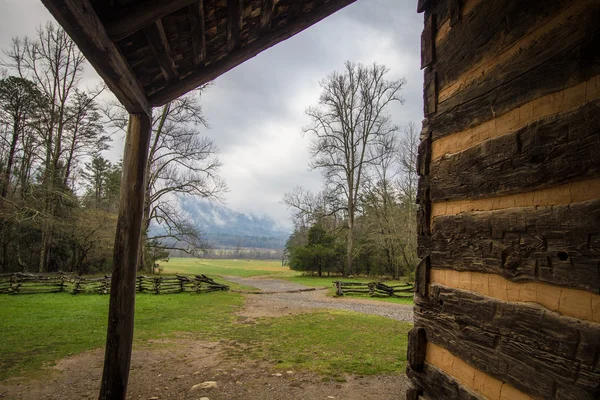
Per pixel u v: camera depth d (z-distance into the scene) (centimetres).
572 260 175
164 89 376
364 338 770
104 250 2322
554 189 192
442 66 311
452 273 280
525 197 212
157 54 306
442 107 307
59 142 2131
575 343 169
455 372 263
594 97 171
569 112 183
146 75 339
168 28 288
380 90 2780
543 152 197
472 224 257
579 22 182
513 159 220
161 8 243
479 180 251
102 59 256
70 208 2230
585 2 180
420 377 304
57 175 2123
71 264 2317
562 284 180
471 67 271
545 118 198
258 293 1755
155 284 1534
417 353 308
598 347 157
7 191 1994
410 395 311
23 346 661
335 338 769
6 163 2108
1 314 932
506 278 221
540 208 199
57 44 2122
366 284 1759
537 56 208
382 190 2728
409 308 1292
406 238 2398
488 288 238
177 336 782
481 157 250
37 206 1930
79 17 206
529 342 197
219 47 350
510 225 220
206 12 288
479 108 257
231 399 443
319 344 718
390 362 596
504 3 238
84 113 2205
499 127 237
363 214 2889
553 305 186
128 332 345
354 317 1045
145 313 1057
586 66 176
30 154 2114
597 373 157
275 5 325
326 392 466
